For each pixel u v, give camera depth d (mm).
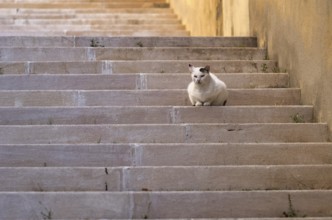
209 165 9438
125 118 10664
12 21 21391
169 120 10719
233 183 8891
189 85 11227
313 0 10914
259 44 14562
